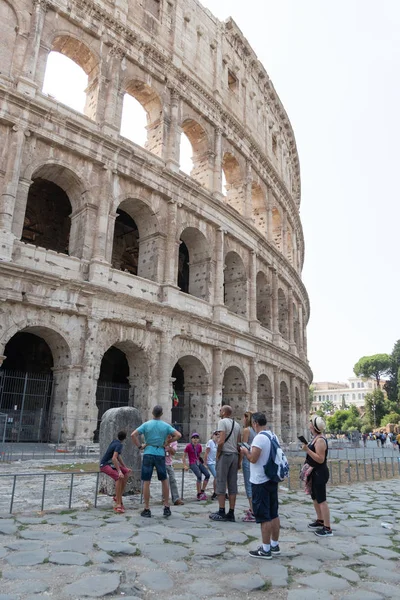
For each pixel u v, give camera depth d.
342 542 10.70
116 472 12.95
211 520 12.30
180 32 42.00
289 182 66.56
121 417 15.93
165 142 37.78
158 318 32.94
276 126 61.81
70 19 32.53
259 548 9.34
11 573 7.85
